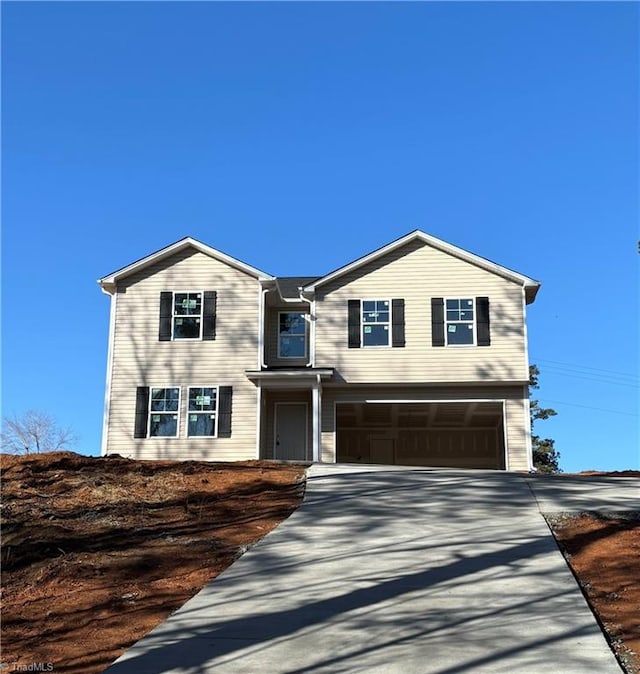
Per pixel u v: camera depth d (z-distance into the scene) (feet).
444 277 83.56
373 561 34.76
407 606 29.01
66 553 36.24
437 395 82.33
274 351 89.56
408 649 24.81
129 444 80.12
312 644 25.49
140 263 83.87
